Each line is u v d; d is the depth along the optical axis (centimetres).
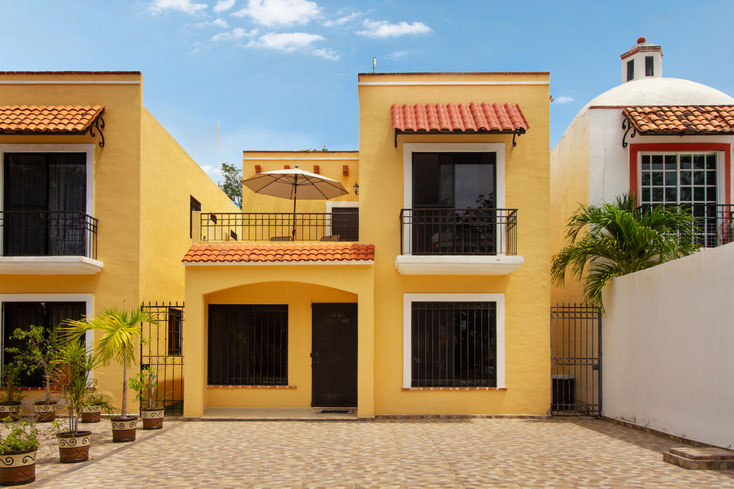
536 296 1266
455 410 1243
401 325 1266
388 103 1311
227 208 2227
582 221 1248
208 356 1326
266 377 1327
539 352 1257
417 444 952
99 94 1285
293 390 1320
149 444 960
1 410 1166
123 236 1264
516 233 1273
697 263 895
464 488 684
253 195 1894
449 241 1267
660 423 1005
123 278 1259
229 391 1314
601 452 883
